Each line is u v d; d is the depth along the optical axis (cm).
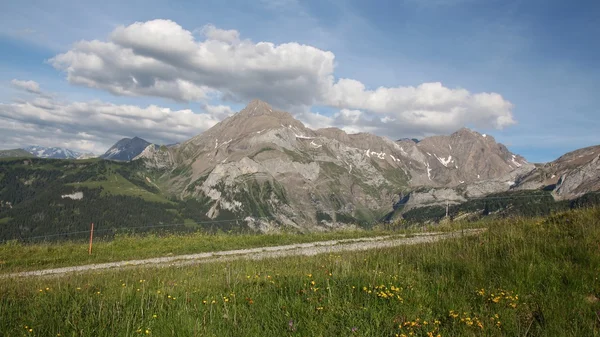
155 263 2155
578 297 857
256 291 1018
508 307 842
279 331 772
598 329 729
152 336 775
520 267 1041
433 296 923
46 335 805
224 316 845
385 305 861
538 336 723
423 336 737
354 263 1377
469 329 754
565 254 1139
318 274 1138
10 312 921
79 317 867
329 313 823
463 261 1192
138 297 1030
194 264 1922
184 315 853
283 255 2106
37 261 2356
